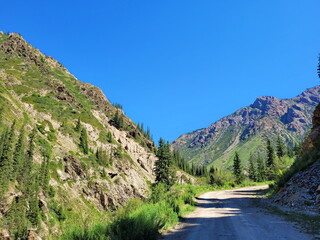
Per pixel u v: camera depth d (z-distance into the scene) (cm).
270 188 3331
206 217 1560
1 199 3969
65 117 10100
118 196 7138
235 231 1010
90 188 6681
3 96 7644
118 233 893
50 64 18238
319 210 1341
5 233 3353
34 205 4147
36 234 3675
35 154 6066
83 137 8869
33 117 8406
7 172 4447
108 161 8762
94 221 959
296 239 790
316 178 1841
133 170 9700
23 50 15425
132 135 14775
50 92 11756
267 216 1387
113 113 15625
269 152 9306
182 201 2405
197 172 17550
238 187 6094
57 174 6125
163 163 7406
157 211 1338
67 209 5219
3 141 4928
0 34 16925
